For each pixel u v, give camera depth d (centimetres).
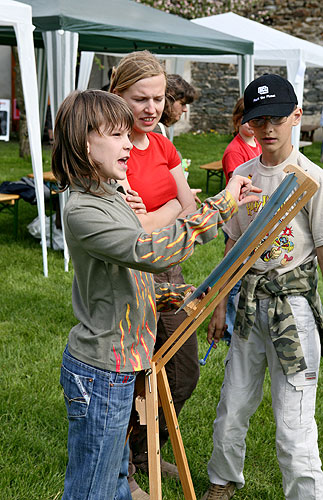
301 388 232
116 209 183
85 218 174
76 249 180
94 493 192
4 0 524
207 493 267
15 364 389
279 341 231
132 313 184
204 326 469
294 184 178
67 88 566
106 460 191
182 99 300
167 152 260
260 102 220
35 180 563
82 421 187
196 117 1950
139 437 275
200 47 733
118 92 241
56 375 377
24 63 536
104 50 830
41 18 558
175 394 275
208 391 367
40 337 437
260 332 241
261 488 283
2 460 290
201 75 1920
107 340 183
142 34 640
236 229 254
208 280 186
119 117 176
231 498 275
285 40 925
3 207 704
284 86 222
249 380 248
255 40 937
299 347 230
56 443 310
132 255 167
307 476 231
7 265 605
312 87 1795
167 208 249
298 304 232
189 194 265
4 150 1412
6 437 309
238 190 181
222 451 256
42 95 1070
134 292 184
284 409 234
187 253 171
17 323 460
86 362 185
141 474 287
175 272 269
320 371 404
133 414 217
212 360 409
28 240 698
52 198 671
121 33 611
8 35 655
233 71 1892
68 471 195
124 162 183
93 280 182
